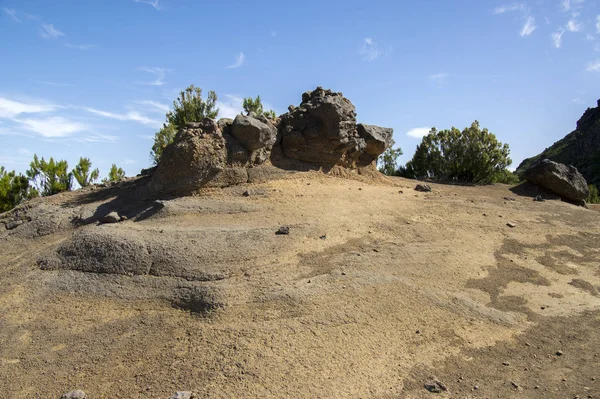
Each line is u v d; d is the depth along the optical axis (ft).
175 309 24.53
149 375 20.24
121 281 26.91
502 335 23.53
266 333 21.91
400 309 24.36
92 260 28.66
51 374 20.97
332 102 43.47
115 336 23.09
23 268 29.96
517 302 26.68
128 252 28.17
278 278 25.93
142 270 27.27
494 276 29.17
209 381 19.36
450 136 63.93
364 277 26.50
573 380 20.01
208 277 25.93
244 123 39.09
